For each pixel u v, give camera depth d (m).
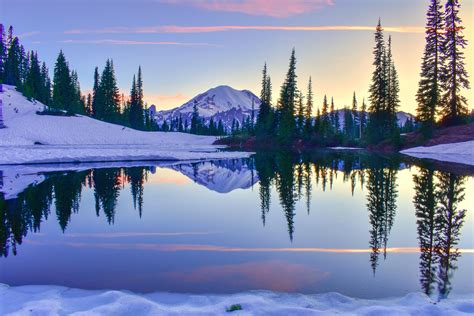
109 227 8.60
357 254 6.56
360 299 4.65
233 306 4.26
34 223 8.97
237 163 28.97
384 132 50.72
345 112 120.12
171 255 6.53
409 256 6.39
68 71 78.38
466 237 7.46
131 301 4.37
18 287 5.05
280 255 6.52
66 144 57.12
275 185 16.11
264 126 68.81
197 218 9.59
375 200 11.94
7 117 62.38
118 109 89.44
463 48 39.19
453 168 20.88
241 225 8.77
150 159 31.23
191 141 77.75
